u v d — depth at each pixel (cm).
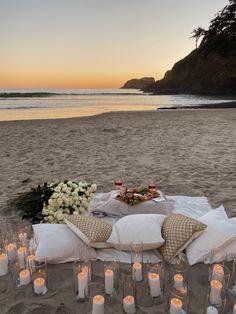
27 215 435
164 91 7406
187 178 624
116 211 422
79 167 728
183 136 1111
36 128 1389
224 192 543
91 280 294
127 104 3456
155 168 700
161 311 253
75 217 355
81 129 1339
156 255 334
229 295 271
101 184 601
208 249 315
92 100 4453
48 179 640
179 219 343
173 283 279
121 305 261
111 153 867
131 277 285
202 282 288
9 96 5544
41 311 255
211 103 3472
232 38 5828
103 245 336
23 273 289
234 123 1451
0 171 711
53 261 317
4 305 264
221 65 5838
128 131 1260
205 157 792
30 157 847
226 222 338
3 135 1215
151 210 417
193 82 6550
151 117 1775
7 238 384
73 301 267
